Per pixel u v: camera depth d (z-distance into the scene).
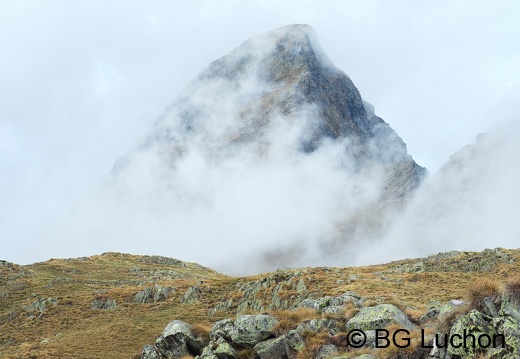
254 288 74.25
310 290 64.12
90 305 79.31
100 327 68.50
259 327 29.95
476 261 76.44
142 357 34.12
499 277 65.69
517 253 77.12
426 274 70.81
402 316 28.30
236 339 29.95
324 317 29.94
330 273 74.62
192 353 32.41
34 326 71.56
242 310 69.38
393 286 61.62
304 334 28.03
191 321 68.12
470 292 21.41
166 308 76.62
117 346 58.69
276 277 74.25
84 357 54.47
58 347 59.59
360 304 35.34
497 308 19.97
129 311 75.88
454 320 21.36
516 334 18.09
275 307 64.62
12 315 76.62
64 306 78.62
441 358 20.06
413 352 21.67
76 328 69.38
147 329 65.75
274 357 27.92
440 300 48.22
